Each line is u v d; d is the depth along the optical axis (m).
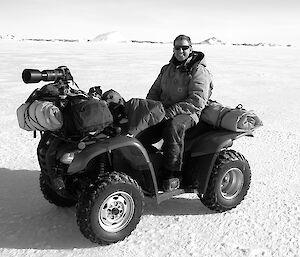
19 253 3.62
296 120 9.66
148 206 4.65
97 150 3.47
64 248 3.73
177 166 4.09
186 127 4.13
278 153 6.92
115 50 57.53
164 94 4.62
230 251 3.73
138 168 3.92
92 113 3.46
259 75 21.64
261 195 5.06
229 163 4.39
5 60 28.62
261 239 3.96
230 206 4.51
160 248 3.75
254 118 4.43
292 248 3.80
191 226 4.20
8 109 9.98
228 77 20.08
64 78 3.67
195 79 4.31
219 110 4.37
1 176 5.48
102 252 3.67
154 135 4.15
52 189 4.36
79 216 3.56
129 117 3.92
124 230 3.79
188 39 4.37
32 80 3.45
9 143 7.05
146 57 37.53
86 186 3.63
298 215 4.51
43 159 3.78
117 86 14.88
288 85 17.38
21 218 4.28
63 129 3.56
